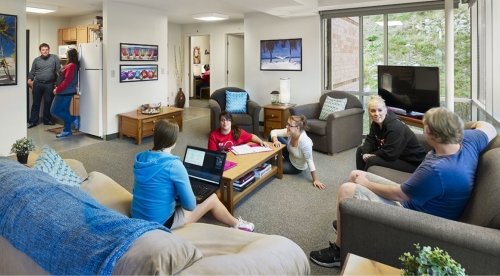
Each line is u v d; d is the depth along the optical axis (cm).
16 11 440
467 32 475
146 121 563
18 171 141
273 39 663
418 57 534
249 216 294
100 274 89
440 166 175
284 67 658
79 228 102
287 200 329
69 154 489
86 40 689
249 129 578
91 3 591
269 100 686
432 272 98
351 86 601
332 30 610
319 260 220
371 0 513
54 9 633
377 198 199
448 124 173
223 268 109
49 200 118
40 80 666
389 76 441
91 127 591
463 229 141
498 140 201
